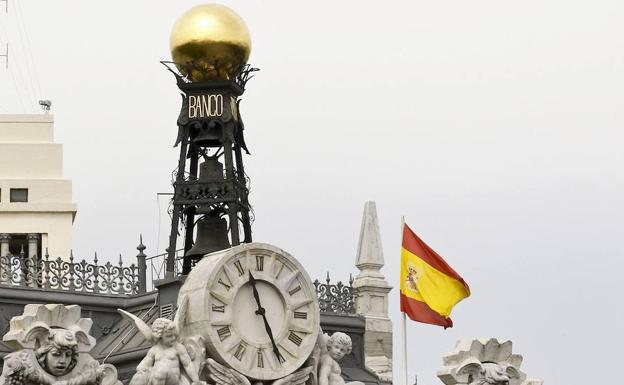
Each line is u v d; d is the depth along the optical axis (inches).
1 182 6560.0
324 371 3452.3
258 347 3390.7
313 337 3442.4
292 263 3447.3
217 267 3368.6
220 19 4106.8
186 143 4106.8
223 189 4067.4
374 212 4500.5
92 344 3221.0
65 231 6515.8
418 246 3725.4
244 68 4165.8
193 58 4101.9
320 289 4347.9
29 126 6653.5
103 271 4079.7
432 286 3715.6
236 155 4158.5
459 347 3609.7
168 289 3814.0
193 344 3326.8
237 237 4040.4
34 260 4060.0
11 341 3164.4
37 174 6599.4
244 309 3395.7
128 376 3683.6
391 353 4397.1
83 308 4008.4
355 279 4441.4
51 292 4013.3
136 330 3831.2
